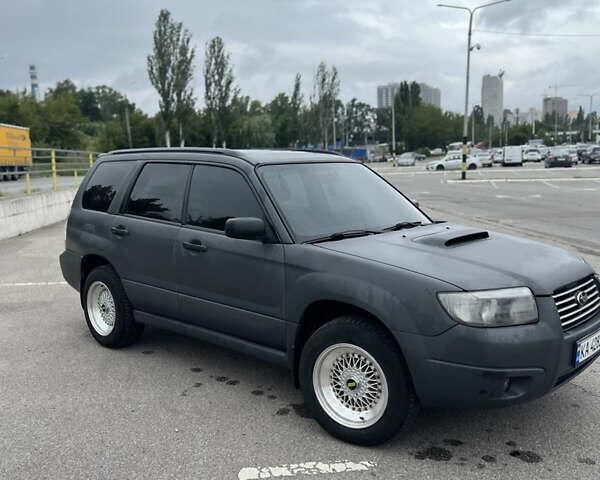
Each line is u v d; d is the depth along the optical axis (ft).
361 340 10.75
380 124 551.59
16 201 43.88
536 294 10.24
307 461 10.64
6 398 13.58
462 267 10.64
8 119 224.12
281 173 13.57
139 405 13.15
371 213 13.80
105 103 437.99
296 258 11.85
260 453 10.95
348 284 10.89
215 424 12.18
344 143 505.25
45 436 11.69
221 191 13.87
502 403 9.95
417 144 442.09
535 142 364.79
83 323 19.90
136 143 260.62
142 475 10.22
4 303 22.76
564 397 13.30
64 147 247.50
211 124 199.00
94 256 17.29
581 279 11.26
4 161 72.59
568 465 10.39
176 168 15.24
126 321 16.40
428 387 10.16
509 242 12.65
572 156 165.07
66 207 56.85
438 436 11.52
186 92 174.81
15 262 31.99
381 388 10.73
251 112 400.67
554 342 10.03
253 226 12.04
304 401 12.29
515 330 9.82
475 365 9.78
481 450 10.96
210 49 194.49
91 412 12.80
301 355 11.77
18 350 17.06
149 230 15.19
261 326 12.69
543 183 93.81
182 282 14.37
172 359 16.20
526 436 11.48
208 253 13.57
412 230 13.29
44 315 20.95
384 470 10.29
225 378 14.78
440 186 92.43
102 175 17.56
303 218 12.73
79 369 15.44
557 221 44.80
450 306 9.92
